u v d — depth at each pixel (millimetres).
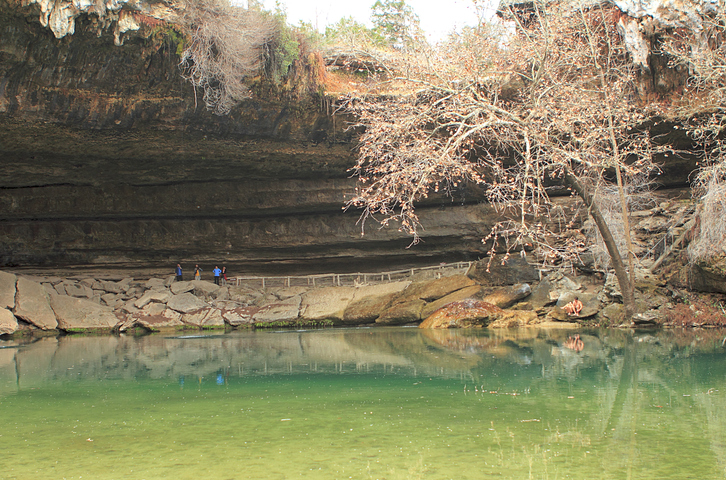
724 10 16453
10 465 5574
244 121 19047
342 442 6215
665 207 20312
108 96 16625
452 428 6668
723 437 6062
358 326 21906
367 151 17062
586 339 14500
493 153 20812
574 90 16375
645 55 17578
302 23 18609
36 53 14648
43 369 11859
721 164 17094
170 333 21047
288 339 17234
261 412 7703
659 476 4941
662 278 18062
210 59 16578
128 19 14953
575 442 6004
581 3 16812
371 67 20344
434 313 20016
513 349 13070
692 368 9938
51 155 19047
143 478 5148
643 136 19156
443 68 16609
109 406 8219
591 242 20188
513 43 17562
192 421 7262
